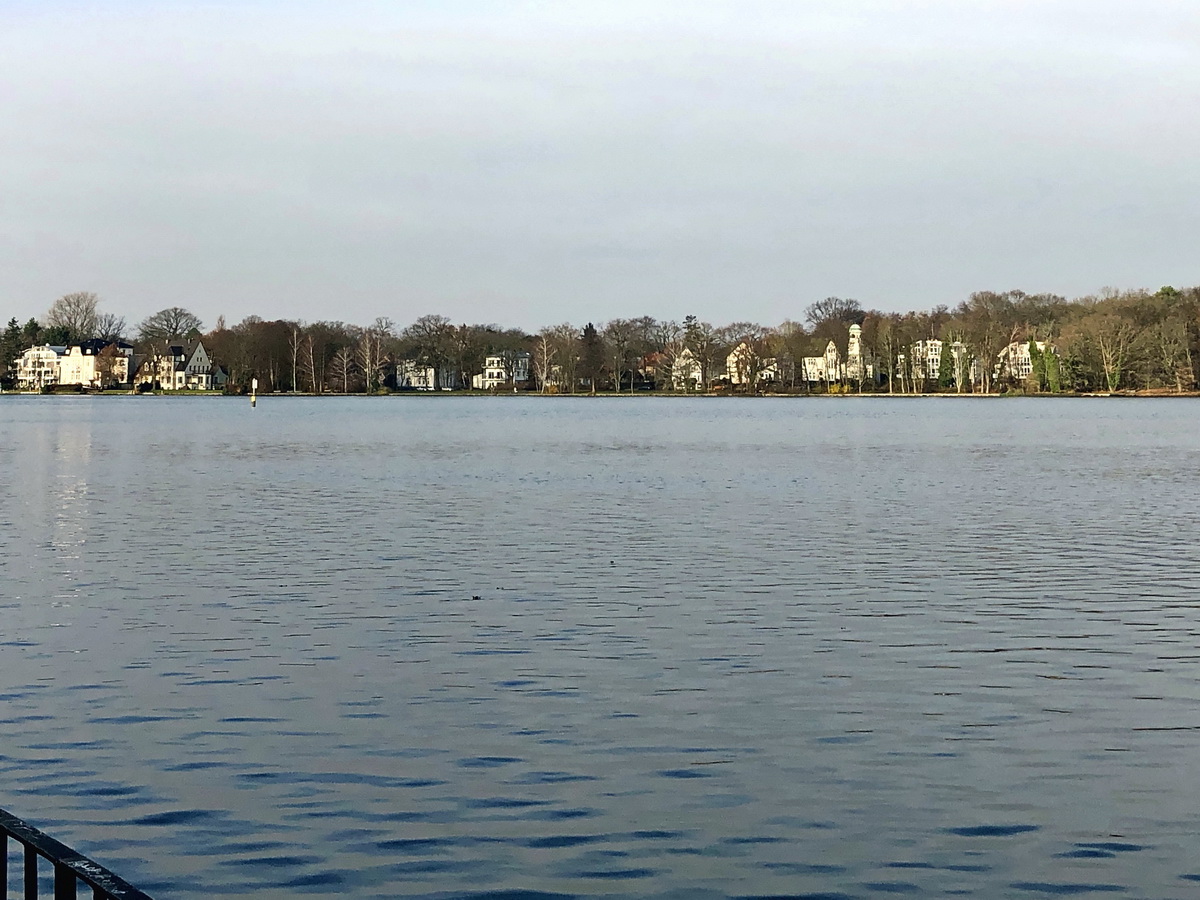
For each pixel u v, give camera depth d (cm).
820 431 10519
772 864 1360
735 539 3681
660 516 4253
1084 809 1499
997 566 3181
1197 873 1335
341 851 1388
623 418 13850
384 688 2002
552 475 6031
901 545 3553
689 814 1489
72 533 3831
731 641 2334
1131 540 3656
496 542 3619
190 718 1839
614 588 2870
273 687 2006
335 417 14250
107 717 1842
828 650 2264
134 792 1547
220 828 1445
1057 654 2231
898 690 1995
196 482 5669
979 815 1484
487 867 1352
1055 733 1775
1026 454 7450
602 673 2097
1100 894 1291
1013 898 1284
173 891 1298
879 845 1405
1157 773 1616
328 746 1717
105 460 7081
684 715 1862
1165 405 16962
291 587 2889
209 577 3025
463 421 12988
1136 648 2277
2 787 1563
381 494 5075
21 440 9125
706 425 11806
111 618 2544
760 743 1736
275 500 4834
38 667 2130
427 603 2697
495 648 2277
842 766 1644
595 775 1611
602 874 1336
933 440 9025
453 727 1802
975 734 1772
